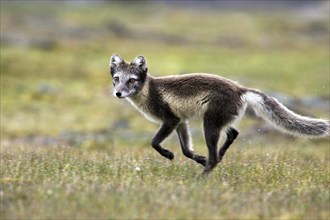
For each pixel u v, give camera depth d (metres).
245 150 24.05
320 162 20.45
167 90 18.44
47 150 23.92
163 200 13.73
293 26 111.75
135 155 21.72
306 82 60.50
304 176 17.22
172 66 67.19
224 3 142.62
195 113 17.89
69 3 126.44
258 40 95.69
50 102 48.69
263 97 17.48
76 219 12.93
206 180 15.98
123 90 18.83
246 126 39.84
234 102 17.42
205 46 87.00
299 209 13.55
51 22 96.94
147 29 97.94
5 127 40.06
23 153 21.94
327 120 17.22
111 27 94.94
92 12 116.69
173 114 18.44
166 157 18.62
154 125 42.62
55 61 63.25
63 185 15.04
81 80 58.03
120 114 45.69
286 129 17.34
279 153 22.17
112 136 38.94
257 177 16.89
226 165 18.72
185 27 105.44
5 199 14.02
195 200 13.77
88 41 80.00
